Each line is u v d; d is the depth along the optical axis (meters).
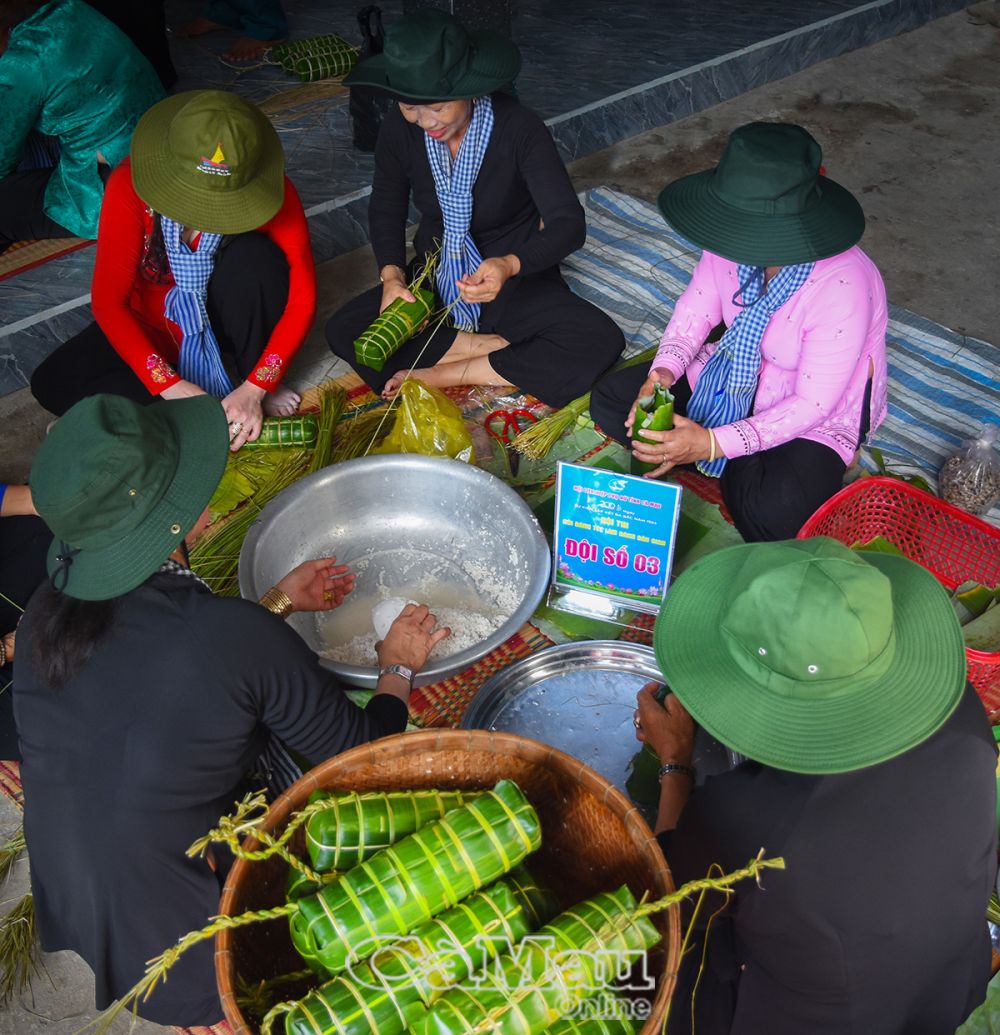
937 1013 1.61
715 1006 1.72
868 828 1.46
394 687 2.26
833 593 1.44
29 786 1.76
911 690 1.49
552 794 1.73
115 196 3.06
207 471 1.75
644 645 2.58
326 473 2.84
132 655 1.68
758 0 6.41
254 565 2.61
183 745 1.67
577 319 3.39
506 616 2.76
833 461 2.83
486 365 3.51
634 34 6.01
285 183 3.25
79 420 1.67
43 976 2.27
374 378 3.51
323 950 1.50
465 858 1.54
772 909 1.49
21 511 2.60
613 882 1.69
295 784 1.63
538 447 3.30
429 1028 1.45
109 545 1.67
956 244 4.51
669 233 4.47
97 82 3.74
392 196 3.46
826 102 5.68
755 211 2.38
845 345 2.61
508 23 4.93
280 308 3.33
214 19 5.88
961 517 2.76
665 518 2.54
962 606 2.69
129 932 1.77
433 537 2.93
